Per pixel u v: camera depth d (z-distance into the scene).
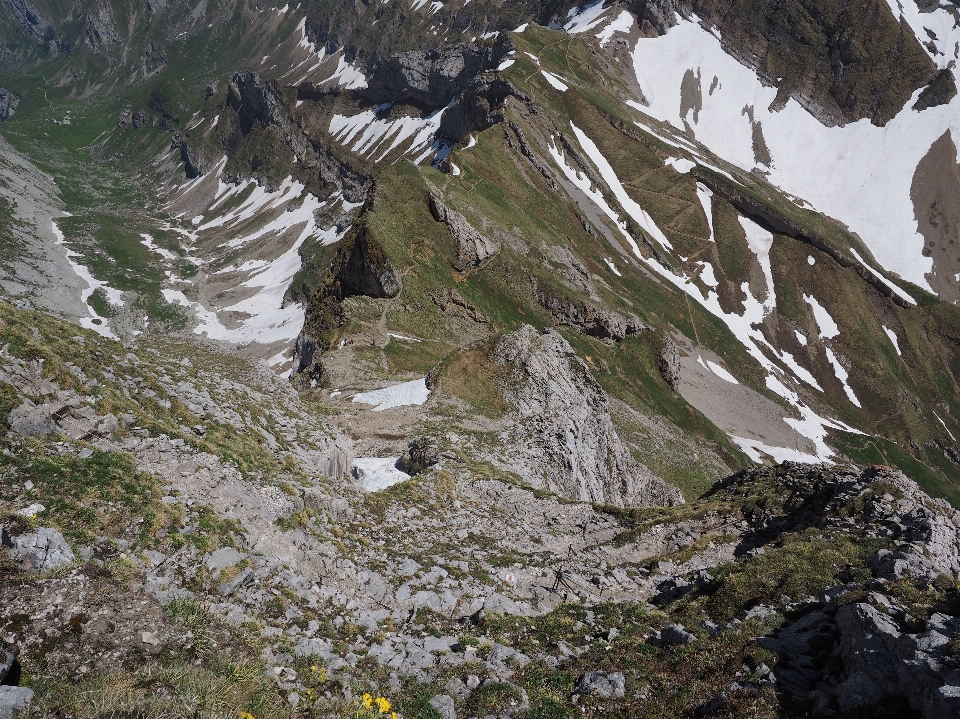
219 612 14.87
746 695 15.66
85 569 13.54
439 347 89.75
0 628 11.75
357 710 13.76
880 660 15.04
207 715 11.28
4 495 15.14
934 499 29.33
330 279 117.00
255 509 19.97
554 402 59.16
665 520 32.78
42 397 18.83
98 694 10.84
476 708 15.54
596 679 16.92
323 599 18.39
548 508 34.88
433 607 20.97
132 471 17.94
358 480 37.53
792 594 21.73
